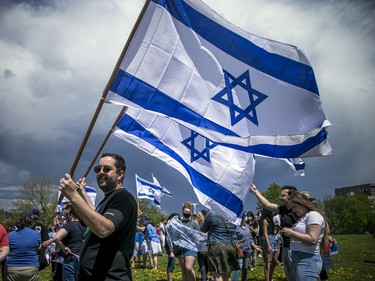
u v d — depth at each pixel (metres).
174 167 5.66
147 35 4.74
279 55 5.48
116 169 3.53
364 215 102.69
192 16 5.06
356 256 19.22
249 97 5.42
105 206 3.33
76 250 7.16
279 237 6.27
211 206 5.47
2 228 6.53
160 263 18.47
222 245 7.51
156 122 5.86
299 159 5.98
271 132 5.49
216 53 5.20
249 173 5.51
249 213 14.96
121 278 3.16
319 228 5.02
